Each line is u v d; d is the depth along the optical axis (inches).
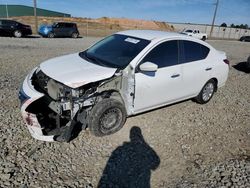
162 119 205.0
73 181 128.8
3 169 130.6
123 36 202.5
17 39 732.0
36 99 146.2
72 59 182.7
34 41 699.4
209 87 239.5
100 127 164.6
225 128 202.4
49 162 140.6
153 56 180.1
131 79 166.2
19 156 142.2
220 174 142.6
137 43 184.9
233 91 305.6
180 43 201.6
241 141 184.1
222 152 167.0
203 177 139.6
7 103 206.5
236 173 143.9
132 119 198.1
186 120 208.5
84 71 157.9
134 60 168.7
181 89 206.4
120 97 173.3
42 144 155.5
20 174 129.0
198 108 235.6
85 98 154.2
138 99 175.8
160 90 186.9
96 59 180.4
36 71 181.9
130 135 176.1
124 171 140.7
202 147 171.3
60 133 149.8
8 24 794.8
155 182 134.5
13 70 315.3
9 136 159.8
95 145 160.9
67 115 153.9
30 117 145.3
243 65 490.9
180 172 143.7
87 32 1355.8
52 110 158.4
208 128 199.3
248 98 282.8
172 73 191.6
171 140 176.6
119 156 153.0
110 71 160.2
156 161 152.3
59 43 686.5
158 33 203.5
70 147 155.9
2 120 178.4
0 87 241.3
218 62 237.0
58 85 152.1
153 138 176.6
